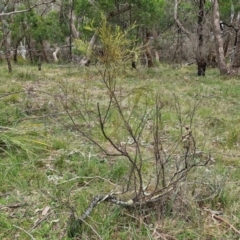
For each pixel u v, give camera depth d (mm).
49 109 4938
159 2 11656
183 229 2377
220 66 10898
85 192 2781
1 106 5113
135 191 2451
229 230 2402
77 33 15664
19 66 13359
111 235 2316
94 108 4945
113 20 11641
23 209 2607
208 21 11125
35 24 16781
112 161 3344
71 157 3459
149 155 3451
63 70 11078
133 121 4383
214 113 5355
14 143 3561
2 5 9695
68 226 2322
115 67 2350
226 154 3686
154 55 17188
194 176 2988
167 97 6109
